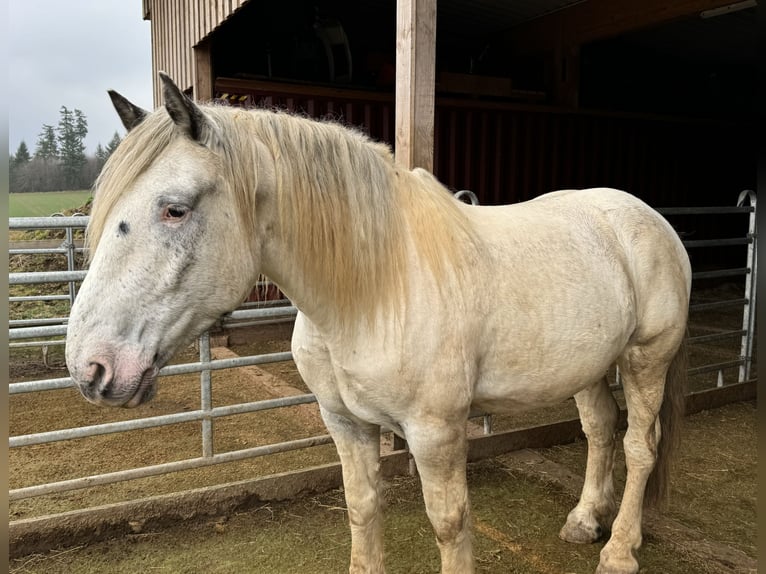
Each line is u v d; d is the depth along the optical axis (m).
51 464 3.04
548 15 7.34
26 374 4.73
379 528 1.77
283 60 6.61
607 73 8.96
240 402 4.03
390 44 8.25
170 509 2.40
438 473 1.54
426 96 2.25
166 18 6.45
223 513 2.49
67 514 2.26
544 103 7.51
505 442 3.11
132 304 1.17
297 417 3.78
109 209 1.20
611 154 7.91
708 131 8.72
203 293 1.25
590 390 2.29
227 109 1.39
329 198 1.39
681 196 8.73
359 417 1.56
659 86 9.53
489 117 6.85
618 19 6.34
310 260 1.39
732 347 5.52
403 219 1.53
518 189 7.19
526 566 2.15
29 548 2.20
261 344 5.61
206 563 2.17
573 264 1.77
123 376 1.15
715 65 9.88
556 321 1.68
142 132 1.23
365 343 1.44
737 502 2.64
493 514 2.52
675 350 2.09
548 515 2.52
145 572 2.11
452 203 1.67
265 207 1.34
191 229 1.20
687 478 2.87
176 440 3.39
